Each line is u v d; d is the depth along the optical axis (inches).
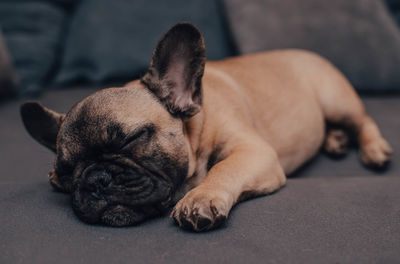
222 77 26.2
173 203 20.4
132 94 19.8
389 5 49.6
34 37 45.4
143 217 18.1
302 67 31.2
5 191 20.7
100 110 18.7
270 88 28.1
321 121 30.1
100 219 17.7
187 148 20.6
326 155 30.8
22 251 15.6
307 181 22.5
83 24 44.5
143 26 43.7
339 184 21.1
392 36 41.7
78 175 18.4
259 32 41.3
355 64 40.3
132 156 18.5
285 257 14.9
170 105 20.3
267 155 21.5
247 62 29.9
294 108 28.4
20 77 42.2
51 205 19.3
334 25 41.3
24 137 31.6
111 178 18.0
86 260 15.0
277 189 21.1
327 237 16.0
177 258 15.0
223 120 23.0
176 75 20.9
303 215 17.6
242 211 18.4
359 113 31.1
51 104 36.4
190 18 44.2
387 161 27.5
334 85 31.0
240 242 15.8
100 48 42.8
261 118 26.6
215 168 20.4
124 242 16.1
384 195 19.2
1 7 46.2
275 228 16.7
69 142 18.7
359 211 17.8
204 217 16.6
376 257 14.8
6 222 17.6
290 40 40.8
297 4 42.3
